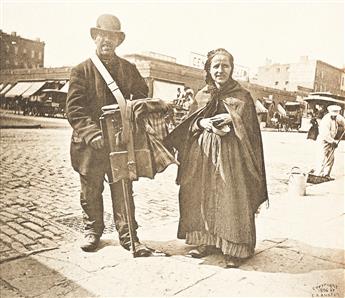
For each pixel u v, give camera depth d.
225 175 4.17
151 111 4.30
